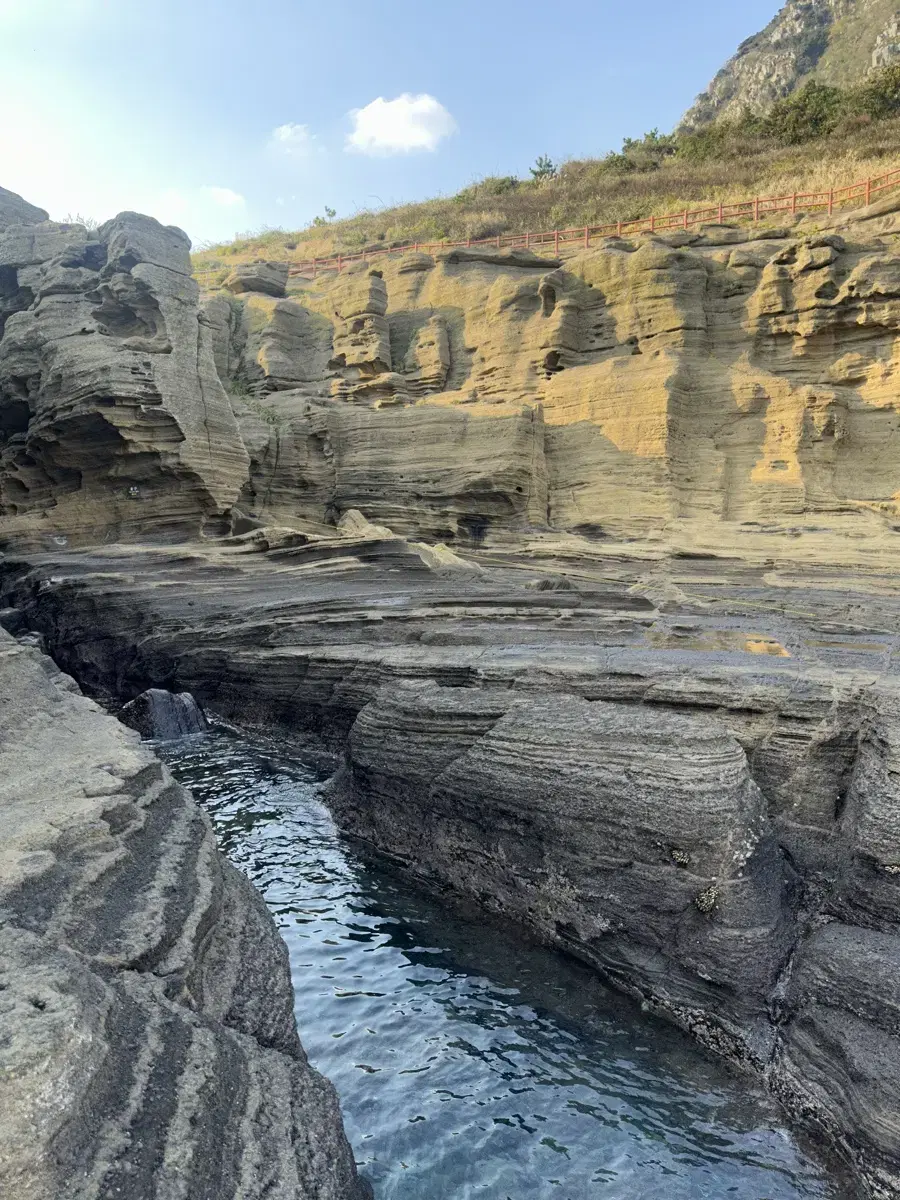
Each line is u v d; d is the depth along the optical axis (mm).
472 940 8859
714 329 23438
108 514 22953
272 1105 4793
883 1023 6074
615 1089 6676
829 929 7238
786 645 12664
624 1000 7809
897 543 18547
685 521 21500
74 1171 3477
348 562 18922
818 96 42250
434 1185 5742
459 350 27562
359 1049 7113
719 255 24188
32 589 21078
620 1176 5820
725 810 7750
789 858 8430
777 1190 5688
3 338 25172
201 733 16391
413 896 9820
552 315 25266
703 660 11047
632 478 22531
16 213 27281
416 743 10789
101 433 22109
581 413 23734
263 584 18953
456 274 28297
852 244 22594
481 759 9758
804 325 22047
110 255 24016
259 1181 4152
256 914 7562
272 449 25156
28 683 10164
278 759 14742
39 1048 3600
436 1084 6707
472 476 23141
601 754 8766
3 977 4148
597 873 8359
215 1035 5008
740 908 7418
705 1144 6098
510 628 14523
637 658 11320
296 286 33375
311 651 15211
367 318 28188
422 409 24578
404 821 10781
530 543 21703
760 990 7039
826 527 19828
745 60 86562
